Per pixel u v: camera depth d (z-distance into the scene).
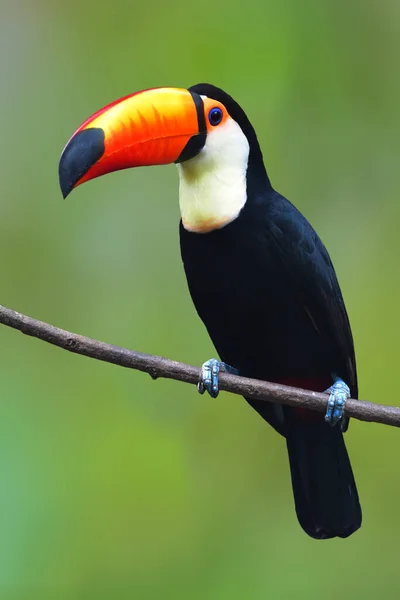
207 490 12.29
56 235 13.32
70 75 13.80
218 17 13.42
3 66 13.84
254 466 12.45
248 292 9.41
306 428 9.71
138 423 12.35
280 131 13.30
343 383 9.37
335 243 13.13
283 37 13.33
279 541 12.10
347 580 12.07
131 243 13.24
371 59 13.48
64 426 12.30
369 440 12.65
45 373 12.71
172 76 13.45
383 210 13.23
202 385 8.77
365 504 12.52
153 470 12.04
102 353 8.56
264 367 9.80
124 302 13.03
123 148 8.97
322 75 13.39
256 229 9.30
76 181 8.89
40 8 14.01
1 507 11.35
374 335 12.73
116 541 11.64
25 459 11.84
